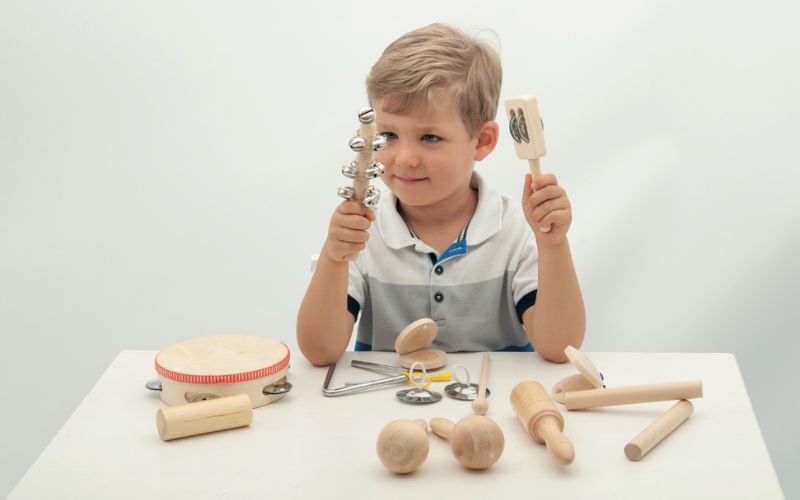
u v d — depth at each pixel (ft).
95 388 3.35
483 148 4.07
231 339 3.51
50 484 2.62
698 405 3.16
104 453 2.82
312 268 4.35
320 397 3.29
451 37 3.93
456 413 3.12
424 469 2.70
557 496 2.53
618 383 3.39
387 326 4.15
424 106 3.67
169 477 2.66
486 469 2.69
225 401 2.98
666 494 2.54
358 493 2.56
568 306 3.65
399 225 4.14
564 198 3.52
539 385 3.06
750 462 2.73
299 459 2.77
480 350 4.16
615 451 2.81
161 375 3.19
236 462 2.75
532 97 3.41
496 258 4.11
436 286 4.09
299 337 3.70
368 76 3.91
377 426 3.01
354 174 3.31
